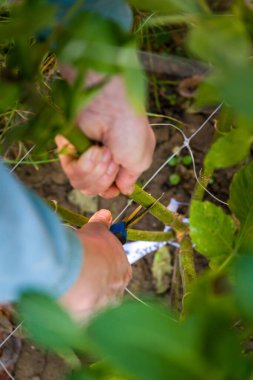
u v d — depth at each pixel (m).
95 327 0.44
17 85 0.77
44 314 0.47
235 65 0.47
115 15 0.78
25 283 0.67
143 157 0.98
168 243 1.77
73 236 0.79
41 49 0.72
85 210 1.84
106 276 0.89
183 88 1.82
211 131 1.83
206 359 0.49
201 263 1.77
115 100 0.87
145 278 1.79
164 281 1.78
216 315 0.52
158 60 1.75
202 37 0.50
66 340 0.47
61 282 0.74
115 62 0.58
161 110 1.87
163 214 1.42
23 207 0.66
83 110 0.89
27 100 0.81
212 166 0.68
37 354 1.75
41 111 0.81
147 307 0.45
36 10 0.61
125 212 1.81
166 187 1.83
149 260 1.79
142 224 1.81
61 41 0.63
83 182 0.99
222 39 0.50
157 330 0.44
